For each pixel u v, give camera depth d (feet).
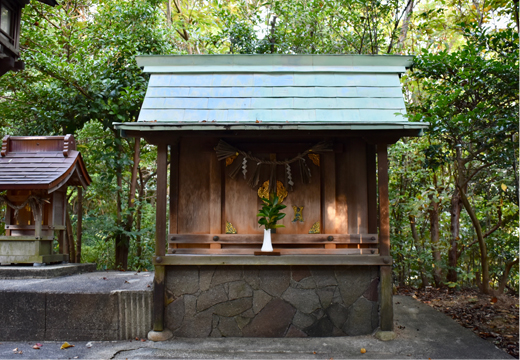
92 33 27.22
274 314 15.39
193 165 16.57
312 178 16.46
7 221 20.15
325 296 15.44
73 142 21.62
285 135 15.43
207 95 16.85
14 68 19.03
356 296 15.48
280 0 32.81
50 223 20.77
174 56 17.92
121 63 26.68
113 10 26.84
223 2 39.68
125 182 32.83
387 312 15.11
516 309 19.33
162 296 15.23
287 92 16.98
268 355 13.57
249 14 36.78
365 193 16.08
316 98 16.75
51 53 25.99
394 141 15.46
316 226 16.24
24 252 19.72
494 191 24.59
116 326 15.20
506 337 15.52
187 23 41.75
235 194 16.43
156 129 14.73
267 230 15.52
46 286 16.08
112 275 20.03
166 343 14.64
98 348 14.19
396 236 24.09
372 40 30.58
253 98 16.78
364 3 27.63
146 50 26.89
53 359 13.08
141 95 25.17
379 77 17.52
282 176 16.49
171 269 15.57
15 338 15.06
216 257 15.30
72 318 15.14
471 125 16.99
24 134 27.45
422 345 14.37
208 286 15.51
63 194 22.16
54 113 25.52
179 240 16.02
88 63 25.46
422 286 25.43
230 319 15.40
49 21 28.63
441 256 25.71
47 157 20.88
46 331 15.08
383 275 15.25
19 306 15.17
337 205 16.28
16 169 19.80
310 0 31.91
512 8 19.31
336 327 15.37
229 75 17.72
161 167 15.79
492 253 24.86
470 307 19.95
